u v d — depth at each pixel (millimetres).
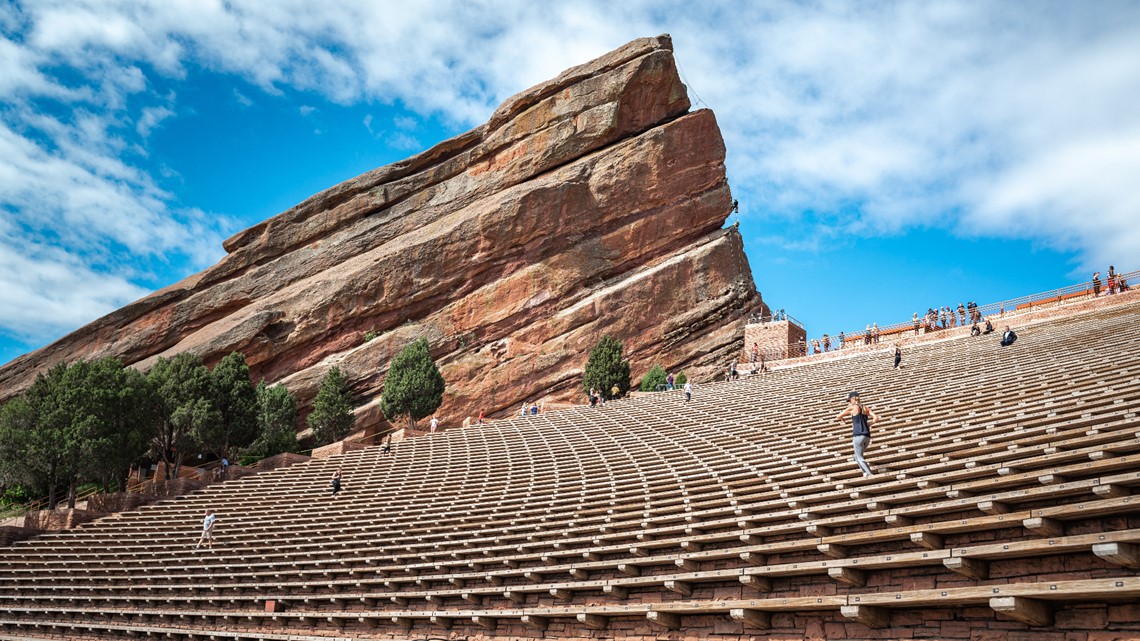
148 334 59812
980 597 9711
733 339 56781
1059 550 9688
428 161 64375
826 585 12453
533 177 60844
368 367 54531
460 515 24000
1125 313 30594
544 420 39281
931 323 43062
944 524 11312
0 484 38031
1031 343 27750
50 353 60281
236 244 63750
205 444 42594
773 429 23844
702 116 61781
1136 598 8844
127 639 25094
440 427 52875
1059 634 9508
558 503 21984
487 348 55469
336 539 25281
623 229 58750
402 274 56938
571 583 16219
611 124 59875
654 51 61188
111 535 31656
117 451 37625
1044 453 12852
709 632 13461
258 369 56688
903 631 11023
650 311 56344
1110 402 15266
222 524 30500
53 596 28219
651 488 20344
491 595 17828
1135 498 9508
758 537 14336
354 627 20375
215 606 24109
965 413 18547
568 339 55062
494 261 57469
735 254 60375
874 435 18375
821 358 44688
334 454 39594
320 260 61312
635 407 37656
